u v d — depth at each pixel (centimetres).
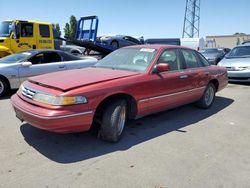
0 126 475
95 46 1296
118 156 370
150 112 470
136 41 1870
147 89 444
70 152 378
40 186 293
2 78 709
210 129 492
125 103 421
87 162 350
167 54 508
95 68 495
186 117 566
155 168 338
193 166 346
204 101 621
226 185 304
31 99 382
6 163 341
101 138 416
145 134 457
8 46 1001
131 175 320
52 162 347
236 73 980
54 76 425
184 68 546
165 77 480
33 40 1067
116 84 400
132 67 478
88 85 379
